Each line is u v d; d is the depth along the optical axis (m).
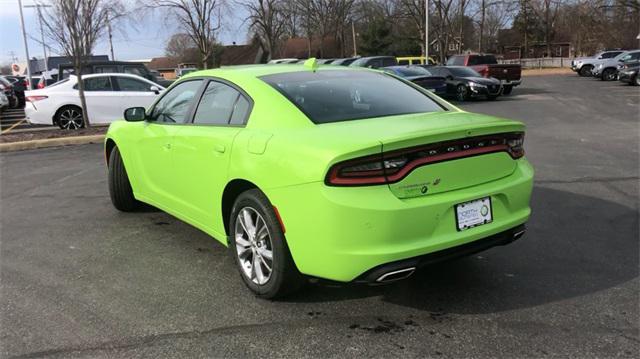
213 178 4.00
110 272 4.32
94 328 3.40
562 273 4.05
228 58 66.50
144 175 5.20
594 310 3.46
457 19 53.47
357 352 3.05
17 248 4.95
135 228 5.44
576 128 12.21
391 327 3.31
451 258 3.29
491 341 3.12
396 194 3.09
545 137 10.90
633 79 25.50
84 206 6.38
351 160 3.02
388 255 3.04
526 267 4.17
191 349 3.13
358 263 3.07
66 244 5.02
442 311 3.50
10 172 8.84
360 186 3.03
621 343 3.07
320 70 4.40
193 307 3.66
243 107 3.94
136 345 3.19
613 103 17.91
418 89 4.47
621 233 4.90
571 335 3.16
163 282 4.09
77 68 12.85
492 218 3.43
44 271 4.37
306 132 3.40
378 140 3.04
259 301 3.71
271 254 3.56
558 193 6.33
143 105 13.78
